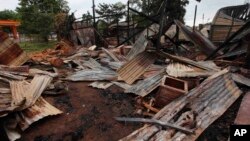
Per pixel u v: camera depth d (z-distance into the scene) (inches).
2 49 346.6
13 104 194.2
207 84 233.0
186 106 194.4
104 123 197.5
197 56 436.8
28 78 284.7
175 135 156.2
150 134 160.2
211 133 163.0
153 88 247.1
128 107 226.4
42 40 1413.6
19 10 1535.4
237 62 326.0
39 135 180.2
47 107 215.6
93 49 570.6
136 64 322.0
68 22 773.9
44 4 1908.2
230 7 754.2
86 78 319.9
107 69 366.0
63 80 319.9
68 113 217.5
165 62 367.9
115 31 829.2
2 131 166.1
